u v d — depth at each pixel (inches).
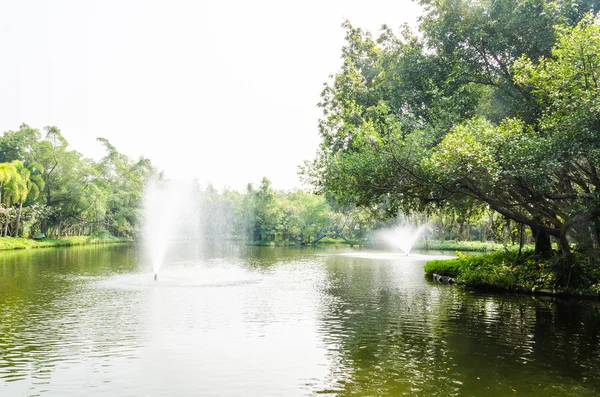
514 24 699.4
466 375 361.1
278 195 4589.1
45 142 2743.6
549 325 542.6
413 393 322.7
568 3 674.8
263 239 3494.1
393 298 750.5
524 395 319.6
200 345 449.4
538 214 711.1
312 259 1681.8
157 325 535.2
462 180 602.5
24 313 600.7
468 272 933.2
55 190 2834.6
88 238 3125.0
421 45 878.4
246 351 429.4
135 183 3676.2
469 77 768.3
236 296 762.2
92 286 860.6
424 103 847.1
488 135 562.6
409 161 629.0
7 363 388.5
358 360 401.7
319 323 553.6
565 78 514.3
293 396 316.8
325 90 1116.5
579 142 518.9
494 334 498.0
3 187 2268.7
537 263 855.1
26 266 1256.8
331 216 3708.2
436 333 502.9
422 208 725.3
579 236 788.0
